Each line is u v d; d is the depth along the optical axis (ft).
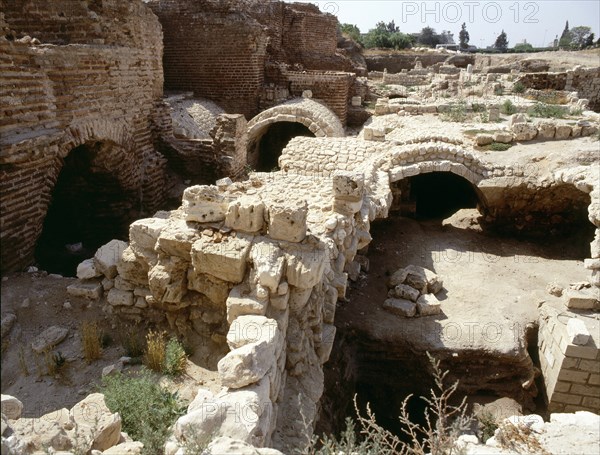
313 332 22.70
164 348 21.79
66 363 21.11
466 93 92.22
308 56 100.17
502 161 49.88
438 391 34.14
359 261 43.32
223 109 80.94
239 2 79.77
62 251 39.19
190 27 77.87
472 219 55.52
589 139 53.11
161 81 54.08
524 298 40.04
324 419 26.71
